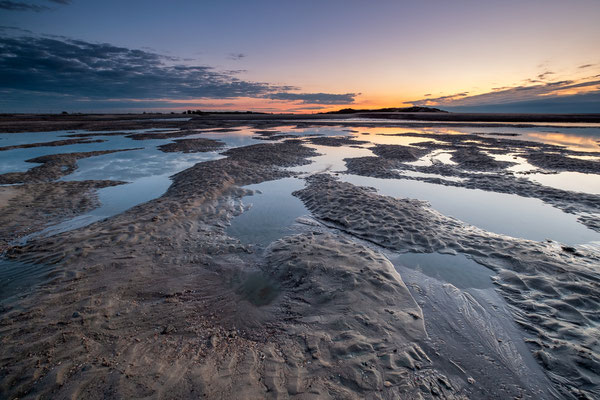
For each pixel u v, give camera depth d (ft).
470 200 33.50
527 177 43.45
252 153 64.13
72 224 26.78
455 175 45.50
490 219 27.78
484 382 10.99
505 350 12.45
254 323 14.35
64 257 19.56
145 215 27.53
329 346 12.58
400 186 39.60
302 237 23.52
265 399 10.06
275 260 20.16
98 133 107.04
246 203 33.04
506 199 33.76
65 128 125.18
